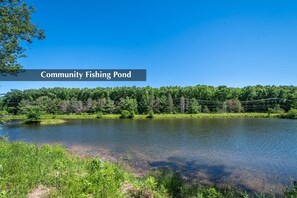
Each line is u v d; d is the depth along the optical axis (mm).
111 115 88750
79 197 5777
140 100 105375
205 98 112125
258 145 23906
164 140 27688
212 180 12664
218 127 44219
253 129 39812
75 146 24281
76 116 86250
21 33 13477
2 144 14484
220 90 114625
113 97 112812
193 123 55531
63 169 8633
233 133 34219
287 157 18422
